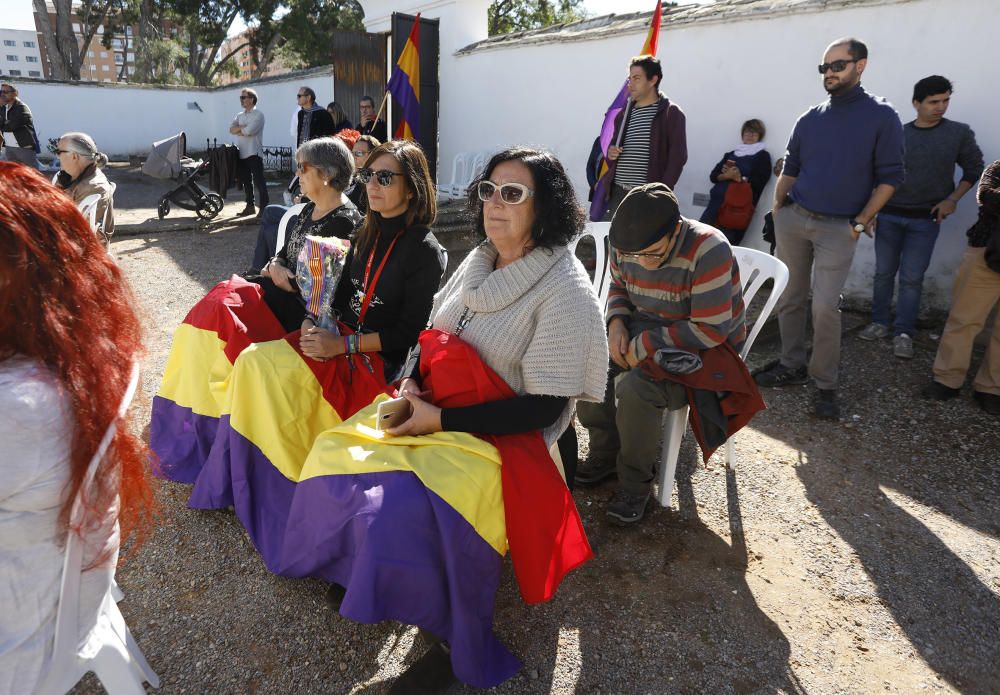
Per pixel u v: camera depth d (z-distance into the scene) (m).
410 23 8.95
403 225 2.57
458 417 1.91
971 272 3.55
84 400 1.12
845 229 3.54
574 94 7.52
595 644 2.10
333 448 1.93
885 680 2.00
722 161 5.76
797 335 3.96
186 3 27.27
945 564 2.51
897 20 4.89
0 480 1.04
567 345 1.91
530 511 1.86
